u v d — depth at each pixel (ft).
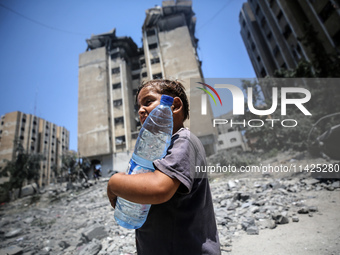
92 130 90.48
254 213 10.84
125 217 2.43
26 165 59.72
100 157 87.71
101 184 47.29
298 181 14.15
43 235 13.88
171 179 1.94
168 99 2.53
